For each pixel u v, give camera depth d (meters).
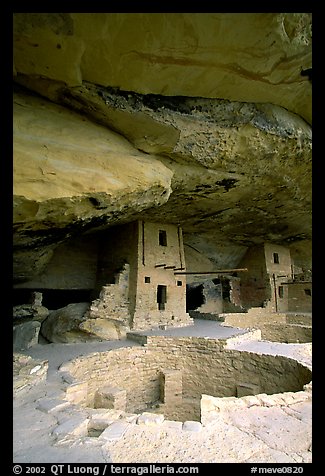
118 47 3.39
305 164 6.95
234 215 9.28
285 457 2.26
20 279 7.33
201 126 5.23
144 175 4.85
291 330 10.38
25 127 3.76
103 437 2.46
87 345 6.79
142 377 6.63
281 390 5.43
